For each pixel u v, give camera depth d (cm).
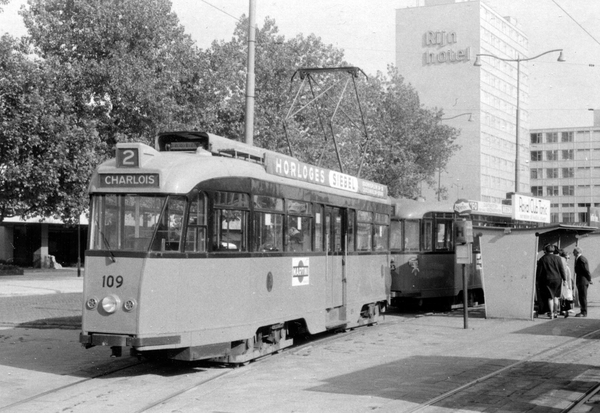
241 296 1259
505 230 2067
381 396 997
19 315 2097
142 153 1159
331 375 1169
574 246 2438
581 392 1022
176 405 957
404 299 2362
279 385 1087
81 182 3616
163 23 3759
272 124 3894
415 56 10231
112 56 3634
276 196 1388
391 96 5562
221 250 1221
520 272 2055
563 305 2158
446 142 5962
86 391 1064
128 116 3697
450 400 968
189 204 1157
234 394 1024
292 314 1435
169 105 3647
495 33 10456
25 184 3481
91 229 1153
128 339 1102
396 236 2264
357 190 1814
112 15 3638
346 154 4288
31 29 3681
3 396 1038
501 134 10644
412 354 1391
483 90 9994
